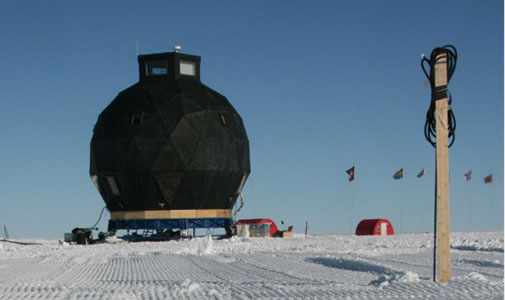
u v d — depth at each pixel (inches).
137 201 2081.7
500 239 1636.3
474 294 518.0
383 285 585.6
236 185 2160.4
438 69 605.6
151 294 566.6
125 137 2065.7
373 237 1919.3
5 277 824.3
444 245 597.6
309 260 1025.5
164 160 2042.3
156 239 2089.1
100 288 637.3
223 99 2225.6
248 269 882.1
